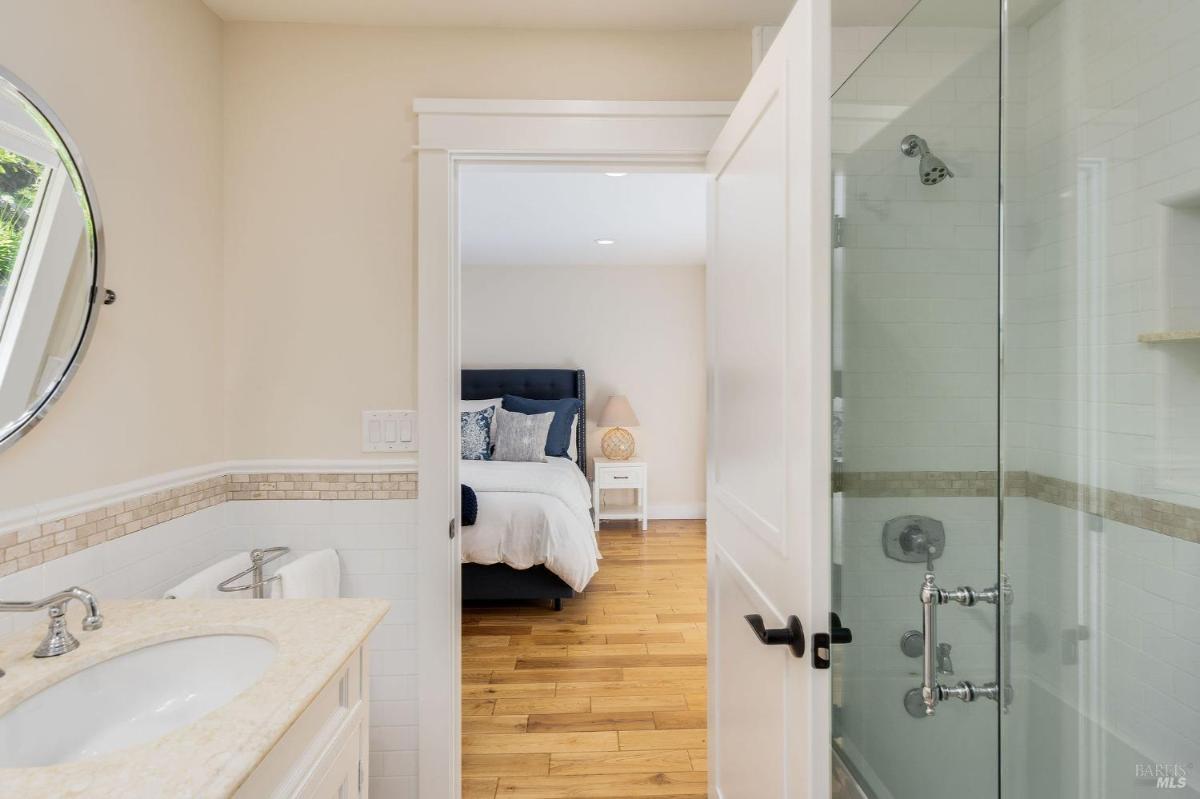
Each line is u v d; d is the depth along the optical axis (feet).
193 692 3.51
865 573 4.05
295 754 2.97
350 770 3.58
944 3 3.37
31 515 3.69
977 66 3.19
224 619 3.69
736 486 4.84
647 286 18.95
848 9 5.48
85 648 3.27
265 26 5.90
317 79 5.92
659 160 6.06
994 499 3.10
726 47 6.01
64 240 3.78
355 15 5.77
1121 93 2.60
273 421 5.93
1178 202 2.45
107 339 4.34
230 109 5.87
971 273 3.22
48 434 3.84
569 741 7.48
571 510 12.00
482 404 17.08
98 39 4.26
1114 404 2.63
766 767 4.15
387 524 5.98
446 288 5.89
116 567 4.41
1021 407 2.93
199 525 5.44
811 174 3.29
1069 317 2.77
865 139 4.02
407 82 5.95
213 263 5.70
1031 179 2.91
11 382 3.44
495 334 18.79
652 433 19.03
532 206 12.53
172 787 2.19
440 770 5.95
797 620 3.48
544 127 5.88
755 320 4.32
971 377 3.25
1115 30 2.61
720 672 5.44
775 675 3.95
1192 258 2.43
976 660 3.19
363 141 5.94
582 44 5.99
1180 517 2.46
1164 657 2.50
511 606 12.14
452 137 5.86
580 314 18.89
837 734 4.35
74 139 4.05
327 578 5.62
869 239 3.98
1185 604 2.45
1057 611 2.79
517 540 11.35
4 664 3.07
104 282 4.17
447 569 5.94
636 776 6.81
